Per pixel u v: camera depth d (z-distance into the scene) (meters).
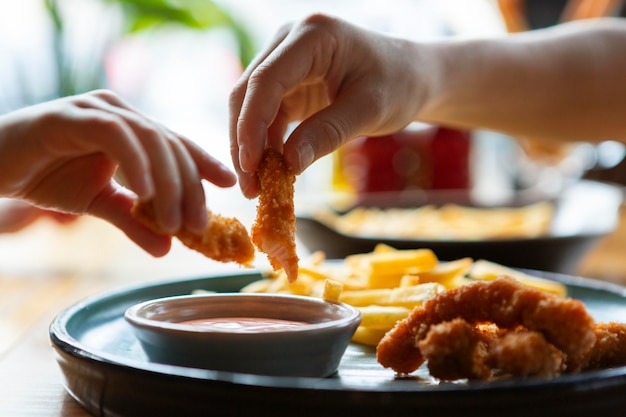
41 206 0.42
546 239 0.62
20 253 0.80
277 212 0.39
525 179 1.33
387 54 0.45
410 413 0.32
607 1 1.08
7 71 1.31
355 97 0.42
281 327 0.40
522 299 0.36
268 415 0.32
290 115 0.47
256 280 0.53
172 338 0.38
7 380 0.41
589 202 0.89
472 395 0.32
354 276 0.50
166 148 0.36
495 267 0.52
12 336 0.50
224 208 1.13
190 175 0.36
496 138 1.48
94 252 0.81
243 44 1.28
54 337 0.38
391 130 0.47
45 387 0.40
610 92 0.62
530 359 0.34
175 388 0.33
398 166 1.05
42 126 0.38
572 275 0.67
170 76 1.52
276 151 0.41
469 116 0.57
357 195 1.06
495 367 0.35
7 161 0.39
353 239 0.64
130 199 0.42
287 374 0.38
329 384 0.32
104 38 1.21
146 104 1.49
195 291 0.50
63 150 0.38
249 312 0.43
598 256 0.80
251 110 0.40
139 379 0.33
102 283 0.64
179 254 0.80
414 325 0.37
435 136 1.05
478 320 0.37
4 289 0.62
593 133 0.63
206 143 1.56
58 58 1.18
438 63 0.51
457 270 0.48
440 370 0.35
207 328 0.38
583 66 0.61
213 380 0.32
